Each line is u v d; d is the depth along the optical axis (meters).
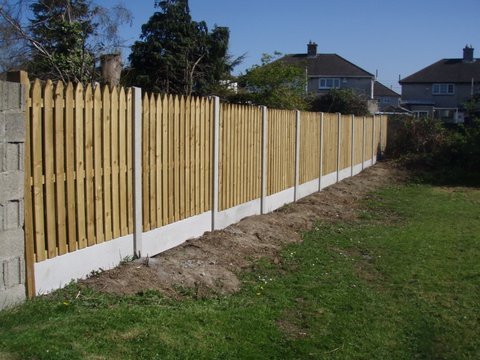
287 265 7.83
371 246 9.21
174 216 7.67
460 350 5.18
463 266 8.00
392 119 26.27
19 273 4.94
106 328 4.65
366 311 6.08
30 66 16.22
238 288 6.67
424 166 22.20
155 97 7.07
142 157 6.82
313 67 58.75
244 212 10.15
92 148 5.94
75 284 5.65
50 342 4.22
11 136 4.73
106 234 6.22
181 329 4.93
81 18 17.41
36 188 5.15
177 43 24.05
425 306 6.31
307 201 13.26
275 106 22.45
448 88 62.12
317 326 5.59
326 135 15.62
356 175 19.69
